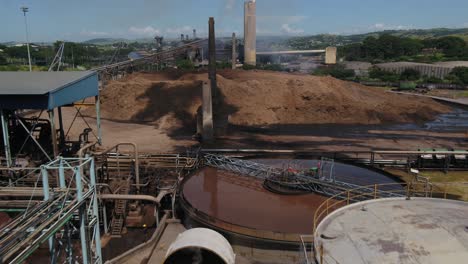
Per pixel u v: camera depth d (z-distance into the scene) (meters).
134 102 74.69
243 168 30.77
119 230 25.59
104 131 60.97
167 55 120.06
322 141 55.59
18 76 28.44
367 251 9.84
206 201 25.05
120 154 35.81
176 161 34.16
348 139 57.22
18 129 30.31
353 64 186.00
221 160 32.53
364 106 74.94
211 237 14.28
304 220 21.78
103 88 82.81
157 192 29.56
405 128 67.12
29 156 27.62
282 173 27.11
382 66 163.12
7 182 24.19
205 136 53.25
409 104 80.06
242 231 20.39
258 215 22.66
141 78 87.62
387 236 10.41
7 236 12.77
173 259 14.62
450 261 9.09
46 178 15.41
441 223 10.87
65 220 13.92
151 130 62.25
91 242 17.23
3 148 28.17
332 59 173.38
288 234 19.44
